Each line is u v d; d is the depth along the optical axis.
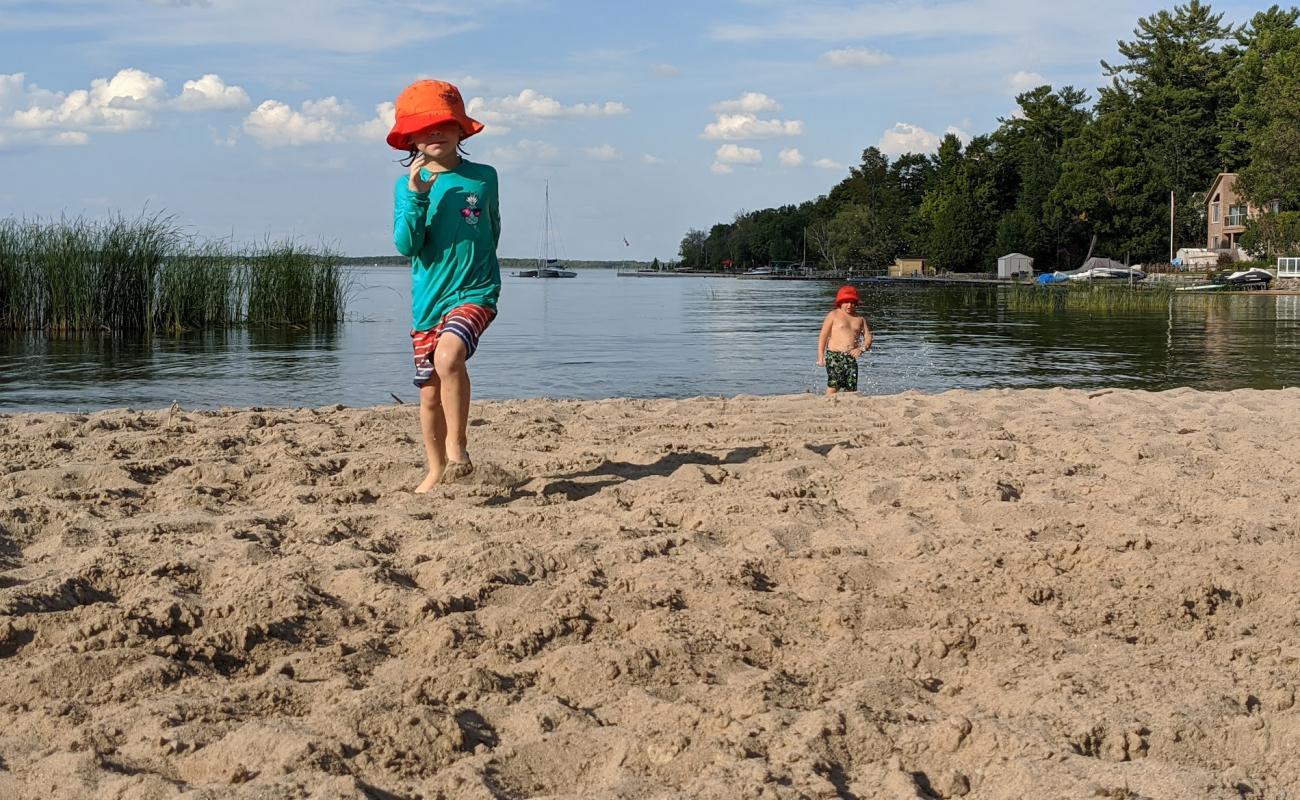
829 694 3.19
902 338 24.30
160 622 3.57
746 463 6.09
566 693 3.20
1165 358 19.47
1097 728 2.87
